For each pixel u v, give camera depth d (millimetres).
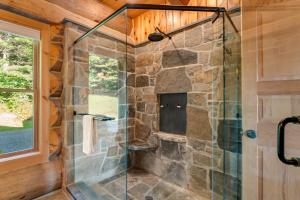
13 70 1840
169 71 2367
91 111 2193
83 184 2014
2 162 1633
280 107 876
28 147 1912
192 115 2105
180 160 2201
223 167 1627
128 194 1993
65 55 2096
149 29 2611
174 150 2271
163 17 2422
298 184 814
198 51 2053
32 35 1859
